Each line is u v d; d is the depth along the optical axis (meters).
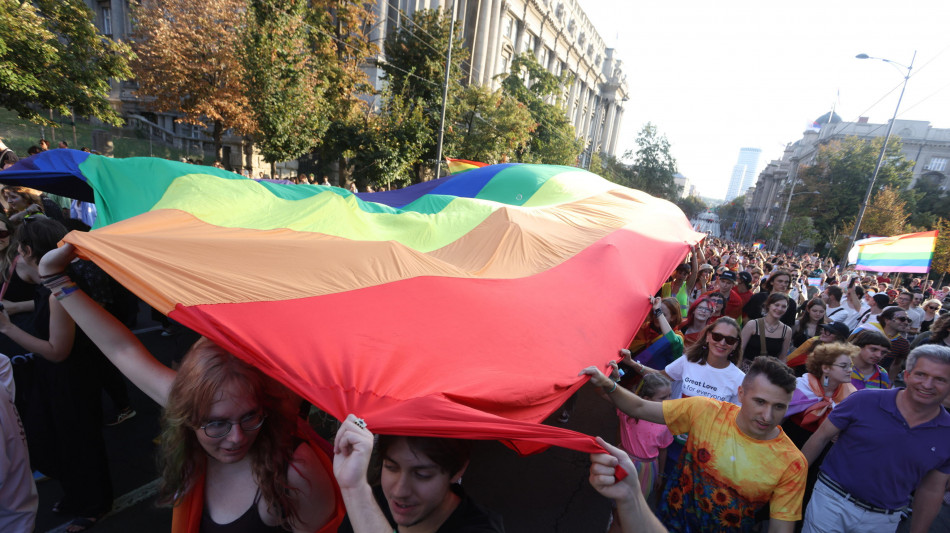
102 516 2.96
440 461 1.28
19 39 11.66
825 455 3.00
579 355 2.51
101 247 1.84
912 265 8.93
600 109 71.00
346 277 2.43
